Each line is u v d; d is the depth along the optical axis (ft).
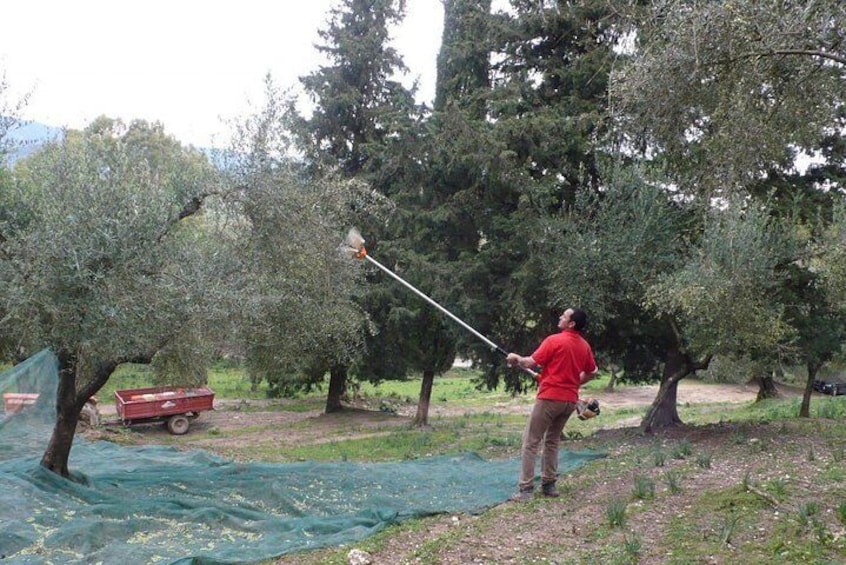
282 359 31.32
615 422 62.13
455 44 50.52
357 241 26.40
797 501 19.52
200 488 25.45
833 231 30.71
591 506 21.21
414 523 20.48
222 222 26.32
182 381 31.48
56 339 20.98
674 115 20.70
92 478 26.81
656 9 20.20
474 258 46.16
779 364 40.14
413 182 53.01
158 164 26.45
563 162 41.57
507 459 32.94
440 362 60.44
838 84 20.43
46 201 21.39
